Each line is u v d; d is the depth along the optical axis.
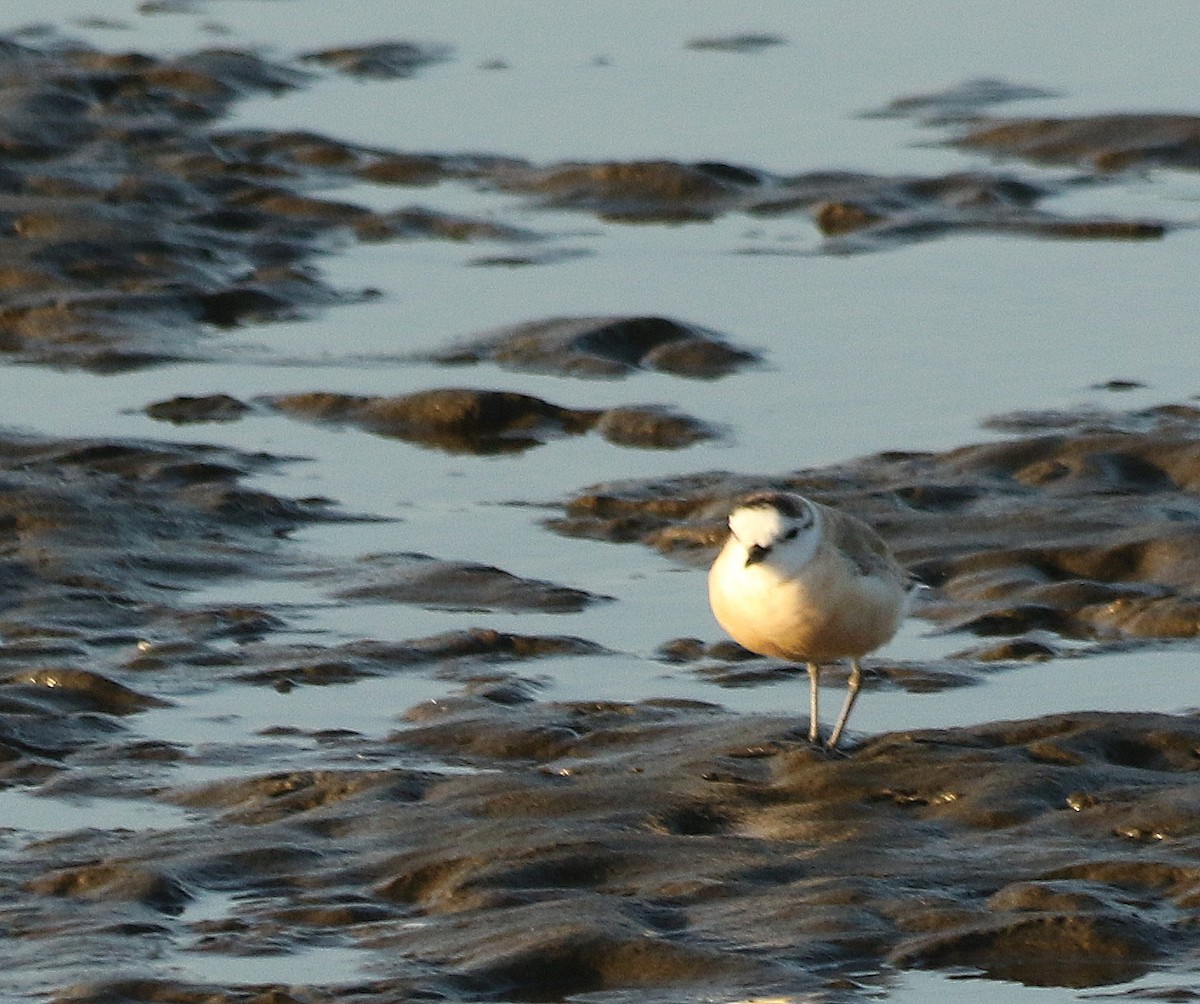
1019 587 13.78
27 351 19.62
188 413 17.92
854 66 31.47
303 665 12.57
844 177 25.42
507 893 9.24
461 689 12.31
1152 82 30.05
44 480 15.66
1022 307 20.86
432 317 20.89
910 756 10.71
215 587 14.16
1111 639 13.13
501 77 31.38
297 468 16.67
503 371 19.14
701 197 25.11
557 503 15.91
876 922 8.92
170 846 9.89
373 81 31.17
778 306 21.08
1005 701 12.11
